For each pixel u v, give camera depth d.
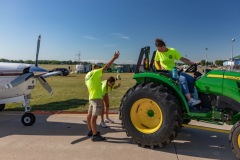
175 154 4.77
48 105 9.83
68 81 24.89
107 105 6.94
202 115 4.82
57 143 5.38
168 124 4.81
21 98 7.18
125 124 5.19
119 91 14.59
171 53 5.48
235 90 4.77
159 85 5.09
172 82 4.98
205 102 5.13
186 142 5.44
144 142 5.00
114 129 6.40
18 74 7.15
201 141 5.52
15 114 8.30
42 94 13.39
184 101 4.90
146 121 5.15
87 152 4.85
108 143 5.37
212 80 4.94
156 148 5.06
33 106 9.61
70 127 6.66
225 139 5.66
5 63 7.38
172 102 4.84
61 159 4.52
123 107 5.23
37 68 7.42
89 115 5.74
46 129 6.47
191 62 5.49
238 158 4.43
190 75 5.36
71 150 4.96
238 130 4.35
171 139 4.93
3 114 8.30
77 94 13.47
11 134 6.04
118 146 5.18
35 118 7.11
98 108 5.54
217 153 4.85
